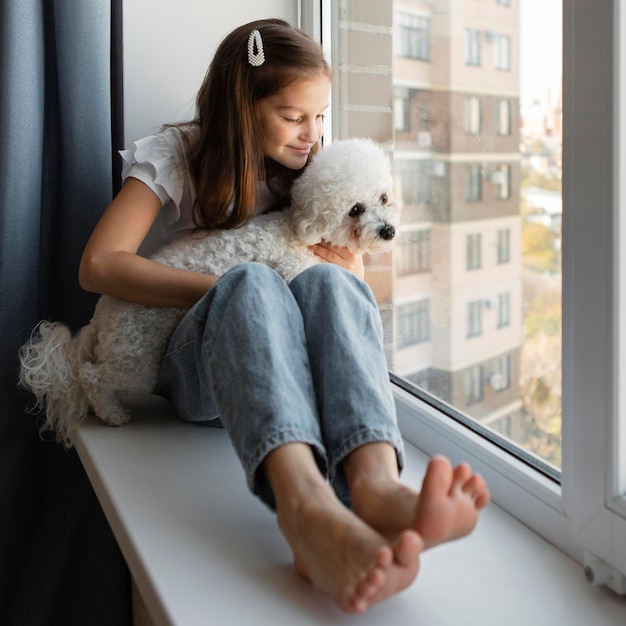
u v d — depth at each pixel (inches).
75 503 58.8
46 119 57.7
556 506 37.4
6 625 58.2
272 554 35.1
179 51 61.1
